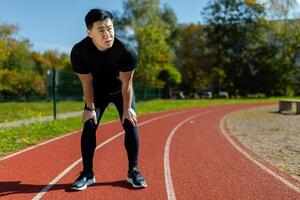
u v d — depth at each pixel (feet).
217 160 26.45
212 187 19.02
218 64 220.84
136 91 113.50
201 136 40.65
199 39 237.25
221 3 213.46
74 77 77.30
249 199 17.11
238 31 212.43
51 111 68.90
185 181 20.16
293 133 43.91
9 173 21.62
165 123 56.03
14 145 31.40
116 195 17.30
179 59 248.93
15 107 70.13
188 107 106.11
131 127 18.62
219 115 74.95
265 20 201.67
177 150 30.73
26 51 133.08
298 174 22.59
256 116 71.87
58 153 28.43
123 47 17.13
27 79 101.60
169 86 190.49
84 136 18.54
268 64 208.13
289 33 188.14
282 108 85.20
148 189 18.38
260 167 24.11
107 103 18.92
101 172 21.77
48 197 16.92
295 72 205.05
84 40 17.24
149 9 190.70
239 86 214.28
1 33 122.52
